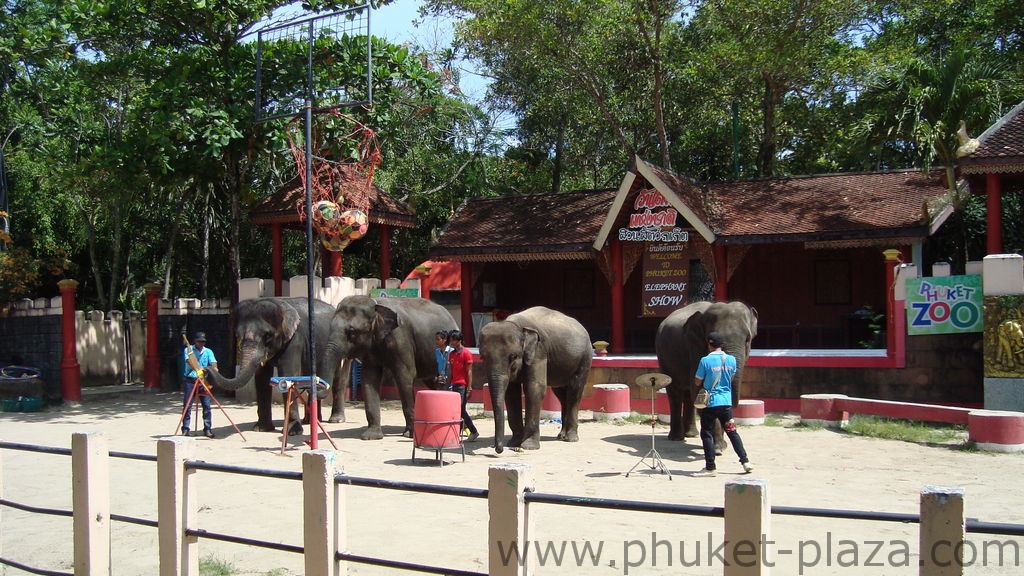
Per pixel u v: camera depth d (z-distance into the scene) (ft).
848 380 55.62
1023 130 55.42
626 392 56.29
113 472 40.40
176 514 20.04
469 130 111.65
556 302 92.32
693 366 42.83
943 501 12.64
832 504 30.17
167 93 68.28
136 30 72.74
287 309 52.11
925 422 50.26
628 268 76.95
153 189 88.79
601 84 96.89
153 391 81.51
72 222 104.17
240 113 68.64
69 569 24.80
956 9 91.20
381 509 30.76
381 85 72.90
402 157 111.45
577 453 42.57
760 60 78.64
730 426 36.52
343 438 49.37
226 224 111.14
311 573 18.04
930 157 61.62
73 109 90.53
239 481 36.78
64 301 72.84
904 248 67.46
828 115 92.94
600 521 28.40
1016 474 35.88
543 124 112.27
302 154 72.33
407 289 72.84
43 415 64.80
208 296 116.67
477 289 89.97
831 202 71.46
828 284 81.51
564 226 80.12
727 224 71.61
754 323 42.78
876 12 83.46
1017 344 48.52
